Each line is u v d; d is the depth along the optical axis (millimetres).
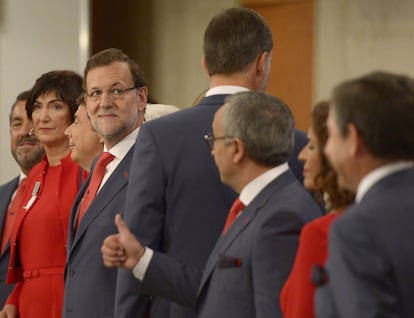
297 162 6527
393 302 4004
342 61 15742
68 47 15547
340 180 4438
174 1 17984
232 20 6344
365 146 4266
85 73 7246
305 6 16391
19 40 15219
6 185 9750
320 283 4383
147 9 18344
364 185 4289
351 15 15625
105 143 7344
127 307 6309
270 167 5637
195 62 17688
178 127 6328
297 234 5359
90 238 7062
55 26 15453
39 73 15352
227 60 6320
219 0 17359
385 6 15273
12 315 8352
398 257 4043
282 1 16641
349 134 4289
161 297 6109
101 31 18781
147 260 5961
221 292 5531
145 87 7328
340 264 4102
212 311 5570
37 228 8273
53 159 8641
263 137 5547
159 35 18188
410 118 4215
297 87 16453
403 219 4109
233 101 5652
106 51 7270
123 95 7117
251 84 6355
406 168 4258
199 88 17641
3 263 9195
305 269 4797
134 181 6305
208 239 6223
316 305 4320
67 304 7172
